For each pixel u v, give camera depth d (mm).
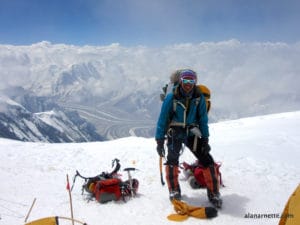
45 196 3664
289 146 6336
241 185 3865
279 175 4281
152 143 6949
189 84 3018
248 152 5758
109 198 3367
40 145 6777
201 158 3236
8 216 3053
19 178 4379
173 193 3230
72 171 4906
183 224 2816
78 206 3318
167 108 3135
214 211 2922
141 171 4648
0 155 5609
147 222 2889
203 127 3170
